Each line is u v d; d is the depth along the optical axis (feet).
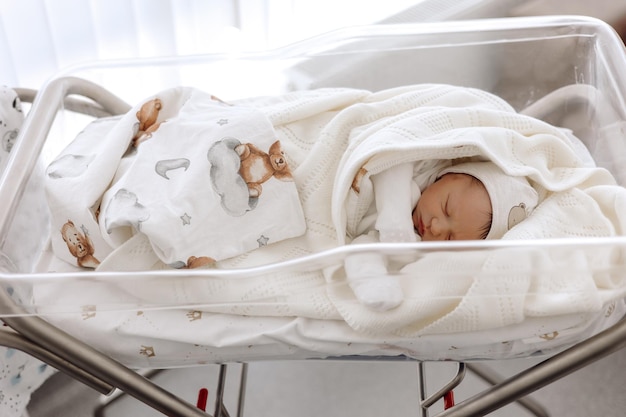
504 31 4.45
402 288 3.20
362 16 6.03
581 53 4.39
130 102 4.65
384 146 3.37
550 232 3.42
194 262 3.34
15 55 4.98
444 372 5.24
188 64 4.40
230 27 5.57
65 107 4.23
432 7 5.87
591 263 3.08
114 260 3.36
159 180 3.42
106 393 3.45
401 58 4.59
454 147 3.43
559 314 3.24
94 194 3.41
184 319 3.37
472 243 2.97
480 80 4.66
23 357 3.96
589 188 3.63
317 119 3.98
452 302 3.25
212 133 3.54
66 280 3.07
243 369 4.46
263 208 3.55
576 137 4.26
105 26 5.17
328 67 4.56
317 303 3.33
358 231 3.74
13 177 3.51
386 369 5.32
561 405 4.98
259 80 4.50
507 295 3.17
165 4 5.18
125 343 3.35
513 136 3.55
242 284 3.25
